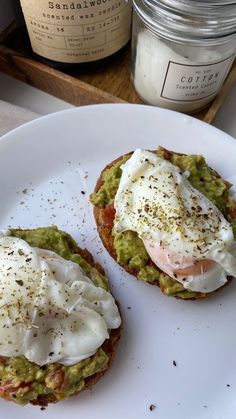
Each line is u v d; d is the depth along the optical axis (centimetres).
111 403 20
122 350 21
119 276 22
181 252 20
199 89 24
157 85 24
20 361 18
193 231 20
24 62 25
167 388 20
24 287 18
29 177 24
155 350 21
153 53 22
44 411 19
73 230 23
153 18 21
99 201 22
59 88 26
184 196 20
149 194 20
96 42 24
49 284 19
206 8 19
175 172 21
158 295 21
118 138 24
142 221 20
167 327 21
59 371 18
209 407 20
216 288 20
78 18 23
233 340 21
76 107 24
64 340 18
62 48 24
